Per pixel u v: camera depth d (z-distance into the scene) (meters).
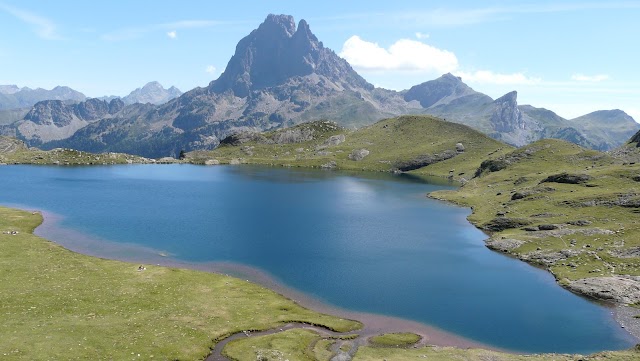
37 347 47.72
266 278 84.38
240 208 156.00
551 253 99.19
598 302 75.44
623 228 104.12
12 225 112.38
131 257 93.44
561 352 58.28
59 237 106.81
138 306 63.50
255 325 61.47
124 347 50.28
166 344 52.44
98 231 114.88
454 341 60.72
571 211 124.94
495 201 165.38
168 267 85.00
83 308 60.75
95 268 80.62
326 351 54.34
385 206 172.12
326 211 156.88
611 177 147.50
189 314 62.66
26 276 72.25
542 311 71.44
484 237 123.25
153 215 138.12
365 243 112.88
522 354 57.25
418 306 72.81
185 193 186.75
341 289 79.69
